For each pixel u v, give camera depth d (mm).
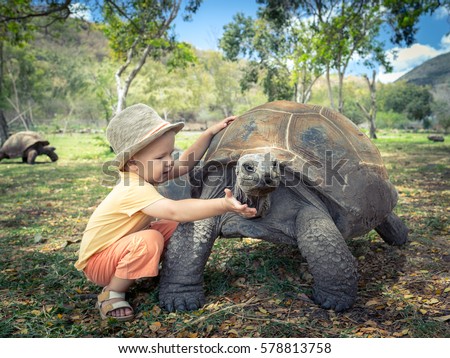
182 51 15492
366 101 54438
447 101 54125
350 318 2135
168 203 2064
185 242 2297
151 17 14508
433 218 4051
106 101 27844
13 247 3666
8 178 9547
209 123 62875
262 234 2291
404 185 6688
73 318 2236
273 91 28656
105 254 2195
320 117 2754
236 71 53344
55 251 3516
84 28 16312
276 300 2318
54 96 41969
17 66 37969
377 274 2748
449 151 14688
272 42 26422
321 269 2178
